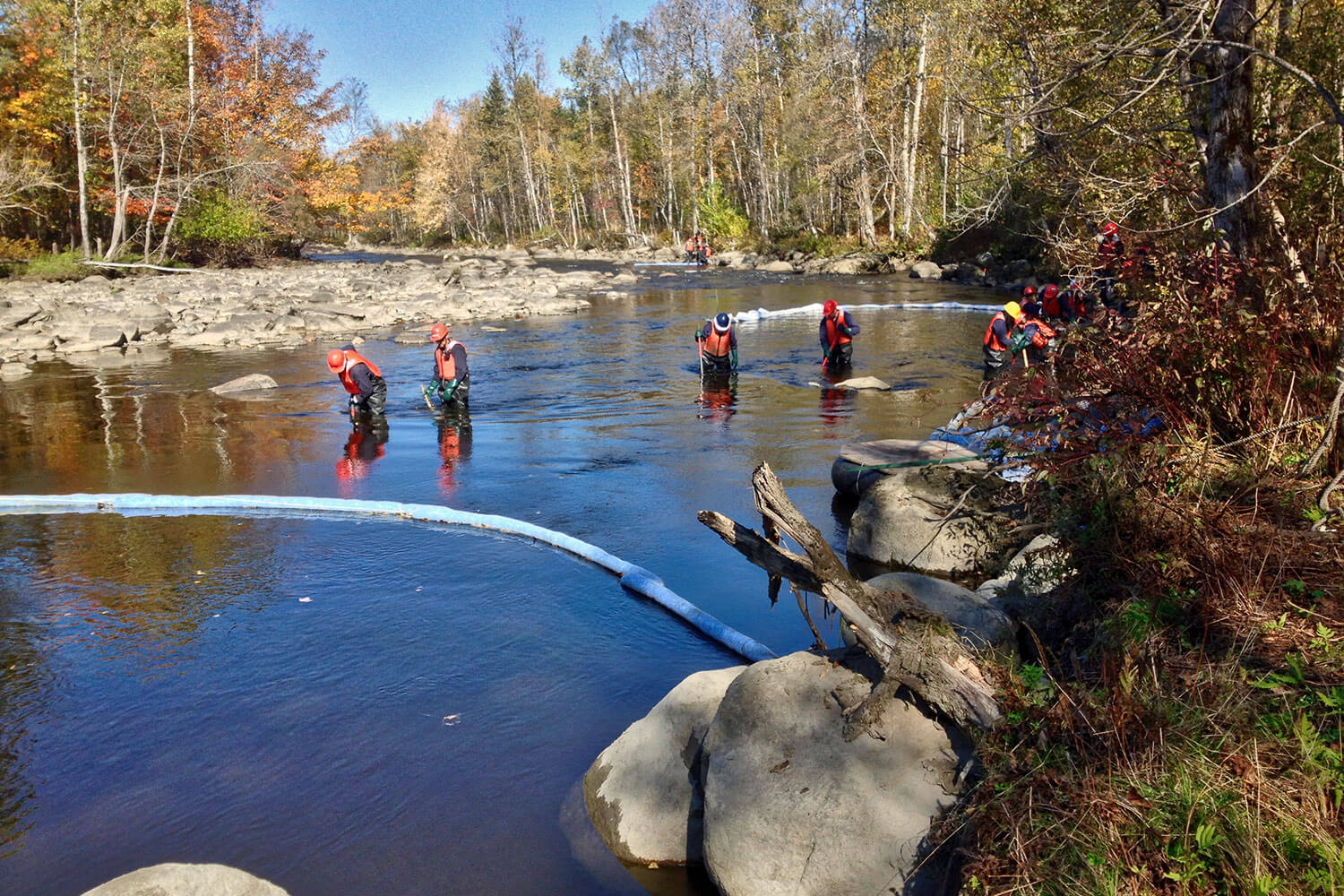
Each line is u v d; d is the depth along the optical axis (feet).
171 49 146.20
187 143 146.92
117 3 133.28
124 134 136.36
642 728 13.46
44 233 151.64
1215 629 11.69
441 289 103.50
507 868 11.98
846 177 150.61
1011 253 100.63
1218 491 14.66
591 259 191.42
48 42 126.62
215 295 95.09
